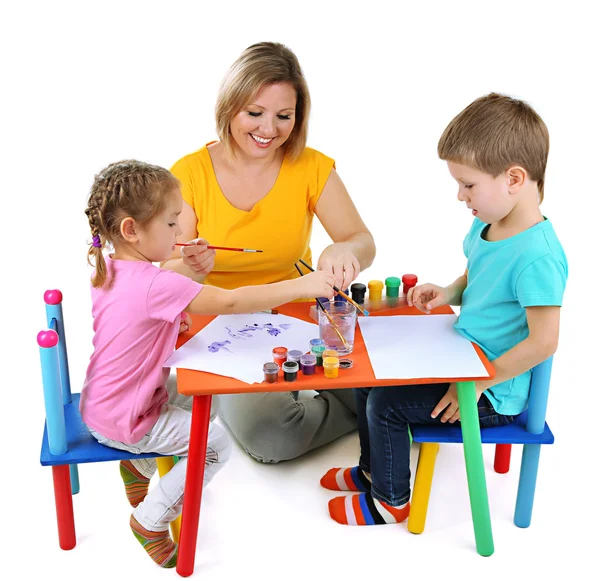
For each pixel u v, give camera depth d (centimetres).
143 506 282
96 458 278
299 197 326
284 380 262
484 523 288
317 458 338
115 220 265
